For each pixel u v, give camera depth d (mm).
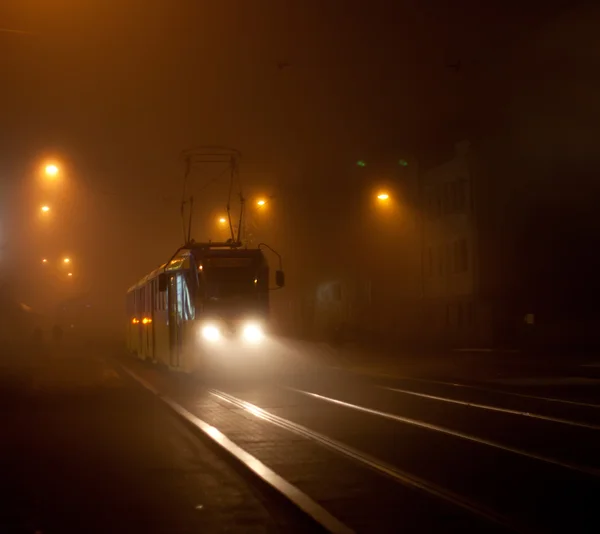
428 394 30844
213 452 18156
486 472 15266
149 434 21109
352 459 16391
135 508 12891
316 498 12891
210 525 11734
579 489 13727
